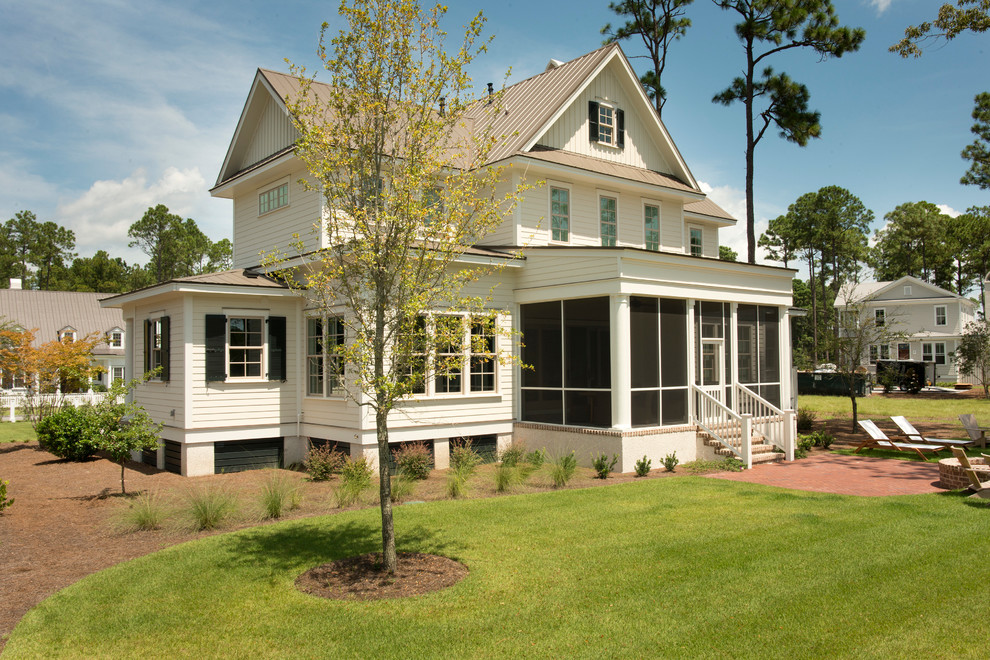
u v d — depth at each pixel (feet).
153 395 56.08
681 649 19.10
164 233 249.96
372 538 30.83
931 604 21.81
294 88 58.18
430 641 19.86
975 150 75.15
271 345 54.19
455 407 54.29
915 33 63.16
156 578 25.70
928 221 216.13
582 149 64.69
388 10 26.17
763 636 19.83
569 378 54.54
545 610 22.02
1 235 265.54
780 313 65.21
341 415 50.62
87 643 20.17
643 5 101.14
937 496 38.78
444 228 27.32
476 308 30.12
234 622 21.50
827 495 39.47
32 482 47.85
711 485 43.06
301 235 54.39
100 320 151.53
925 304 173.68
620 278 49.88
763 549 28.17
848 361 78.38
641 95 69.05
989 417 93.40
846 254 212.23
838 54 88.79
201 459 50.80
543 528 32.09
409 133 26.71
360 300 27.07
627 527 32.14
